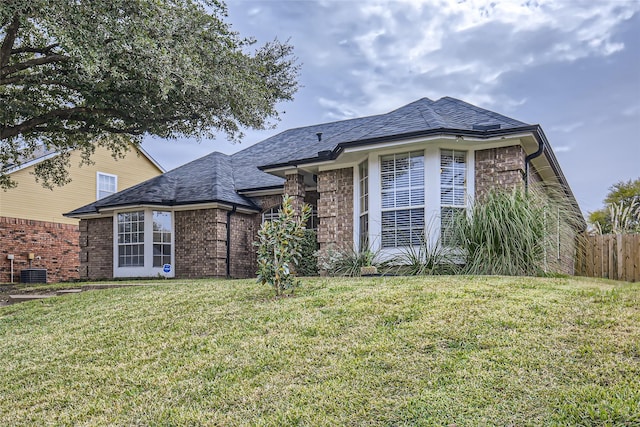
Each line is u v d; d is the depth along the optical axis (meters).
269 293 7.04
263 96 13.41
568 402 2.98
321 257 11.40
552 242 8.85
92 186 22.20
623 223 15.50
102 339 5.45
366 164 11.25
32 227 19.42
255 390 3.68
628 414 2.77
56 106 13.52
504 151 9.79
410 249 9.94
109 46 9.22
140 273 15.36
